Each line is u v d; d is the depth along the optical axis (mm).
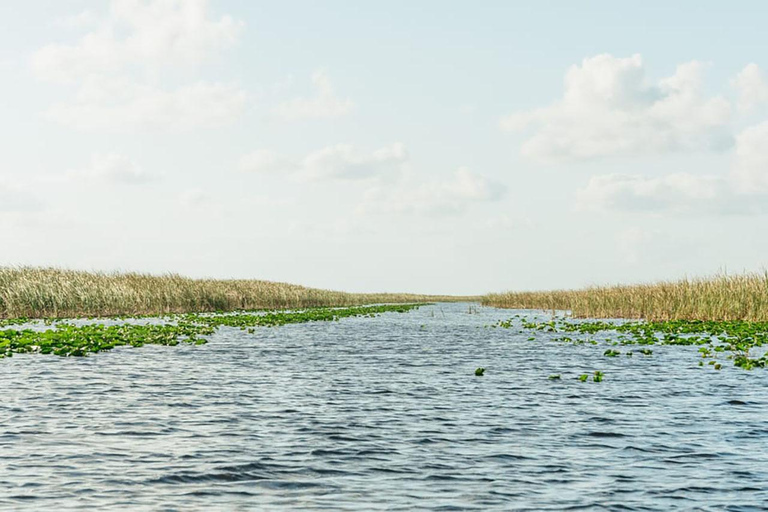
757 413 13805
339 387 17078
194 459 10133
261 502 8273
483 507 8156
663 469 9797
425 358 23922
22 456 10180
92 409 13820
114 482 8992
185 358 22891
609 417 13406
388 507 8141
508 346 28609
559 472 9633
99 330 31125
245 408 14141
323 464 9945
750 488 8945
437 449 10852
